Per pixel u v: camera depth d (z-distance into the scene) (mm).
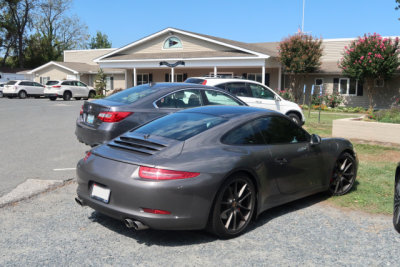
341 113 20562
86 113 7023
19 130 11594
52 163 7082
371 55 20734
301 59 23094
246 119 4328
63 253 3473
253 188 4043
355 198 5250
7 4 56344
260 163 4078
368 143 9523
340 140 5395
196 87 7625
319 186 4984
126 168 3594
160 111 6867
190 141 3846
